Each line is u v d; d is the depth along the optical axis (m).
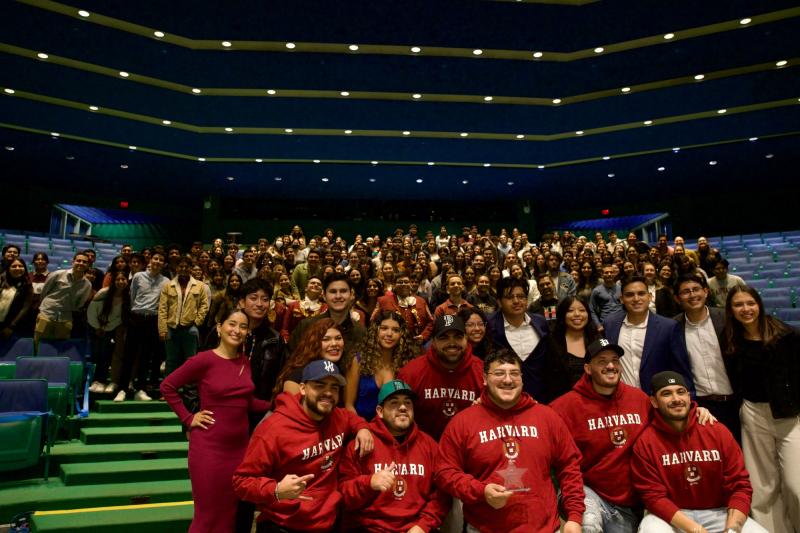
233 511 2.80
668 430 2.93
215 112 11.89
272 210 17.03
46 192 15.66
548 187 16.30
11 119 11.41
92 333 5.98
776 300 7.89
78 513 3.55
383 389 2.86
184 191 16.28
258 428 2.64
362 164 14.41
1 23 9.11
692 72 10.68
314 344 2.91
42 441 4.21
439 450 2.85
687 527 2.72
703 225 16.88
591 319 3.73
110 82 10.77
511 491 2.50
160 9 9.22
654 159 14.08
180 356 5.53
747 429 3.20
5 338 5.82
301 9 9.35
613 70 10.84
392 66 10.69
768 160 14.12
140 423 5.12
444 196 17.03
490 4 9.40
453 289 5.41
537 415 2.86
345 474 2.74
